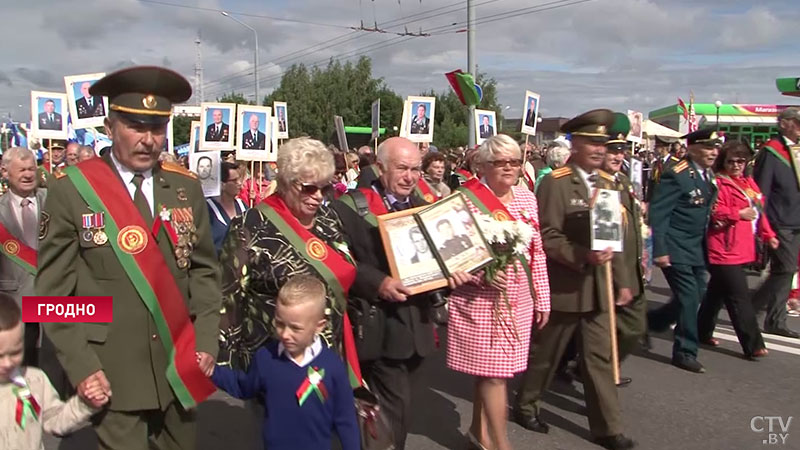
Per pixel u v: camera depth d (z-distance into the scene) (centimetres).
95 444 450
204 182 638
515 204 407
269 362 284
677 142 1538
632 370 586
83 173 261
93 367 254
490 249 354
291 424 282
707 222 583
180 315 270
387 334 340
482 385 393
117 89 258
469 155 875
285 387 281
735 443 443
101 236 258
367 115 5516
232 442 450
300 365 283
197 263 287
